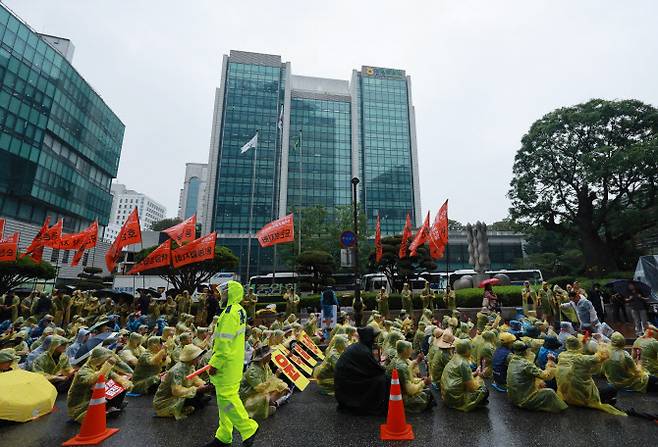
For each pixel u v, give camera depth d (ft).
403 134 256.93
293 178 225.97
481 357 25.55
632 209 90.27
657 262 53.72
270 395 18.35
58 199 151.23
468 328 31.63
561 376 18.56
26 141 134.31
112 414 17.92
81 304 60.23
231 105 223.71
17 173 130.82
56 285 103.19
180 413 17.74
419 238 57.98
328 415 17.87
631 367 20.92
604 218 95.50
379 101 260.62
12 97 130.11
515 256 199.52
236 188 210.38
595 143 93.91
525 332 26.76
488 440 14.43
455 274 100.22
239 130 220.43
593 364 17.78
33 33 138.72
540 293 51.11
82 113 167.12
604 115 91.40
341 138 245.24
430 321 36.29
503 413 17.63
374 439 14.78
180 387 17.65
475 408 18.04
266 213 209.77
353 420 17.03
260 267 199.62
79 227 168.86
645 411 17.56
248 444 13.44
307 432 15.66
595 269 93.56
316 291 77.82
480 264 79.92
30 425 16.94
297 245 126.82
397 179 245.65
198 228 221.87
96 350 17.60
